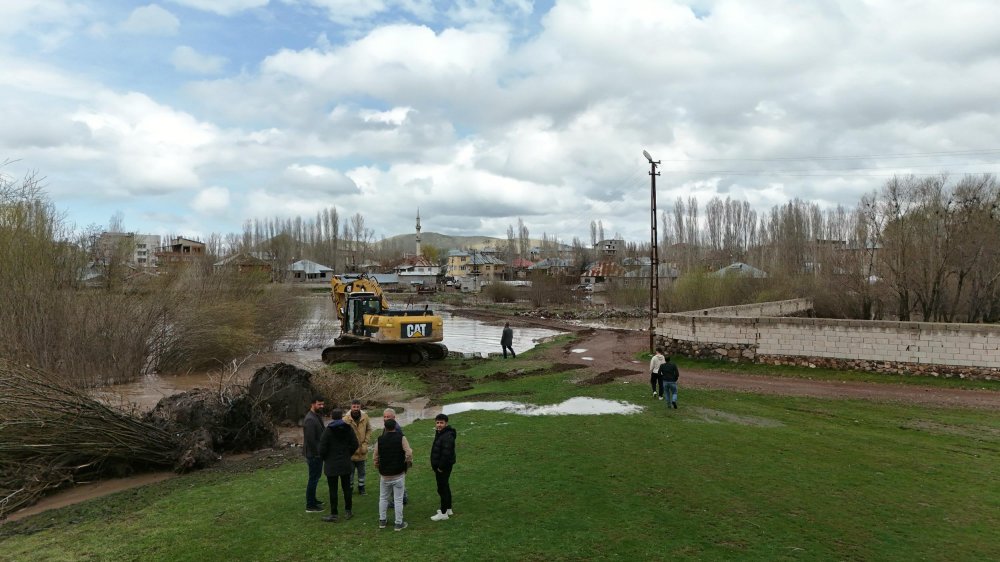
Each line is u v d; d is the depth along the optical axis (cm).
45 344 2217
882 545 827
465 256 14438
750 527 871
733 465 1168
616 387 2058
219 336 2831
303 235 14612
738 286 4912
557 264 13538
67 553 805
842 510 951
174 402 1504
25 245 2473
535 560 743
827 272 4538
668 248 9781
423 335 2798
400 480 841
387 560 741
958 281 3753
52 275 2517
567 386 2112
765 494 1011
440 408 1881
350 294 3041
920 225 3747
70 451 1182
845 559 780
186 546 811
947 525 902
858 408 1739
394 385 2291
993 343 2003
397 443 841
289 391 1762
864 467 1176
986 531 882
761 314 3544
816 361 2292
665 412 1675
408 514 902
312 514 915
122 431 1233
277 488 1077
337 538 815
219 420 1439
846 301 4278
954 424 1554
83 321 2414
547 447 1281
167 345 2727
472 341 4194
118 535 868
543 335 4588
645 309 6253
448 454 864
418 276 12706
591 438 1362
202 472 1270
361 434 991
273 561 752
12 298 2228
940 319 3922
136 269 3762
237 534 846
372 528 848
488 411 1736
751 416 1633
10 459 1139
